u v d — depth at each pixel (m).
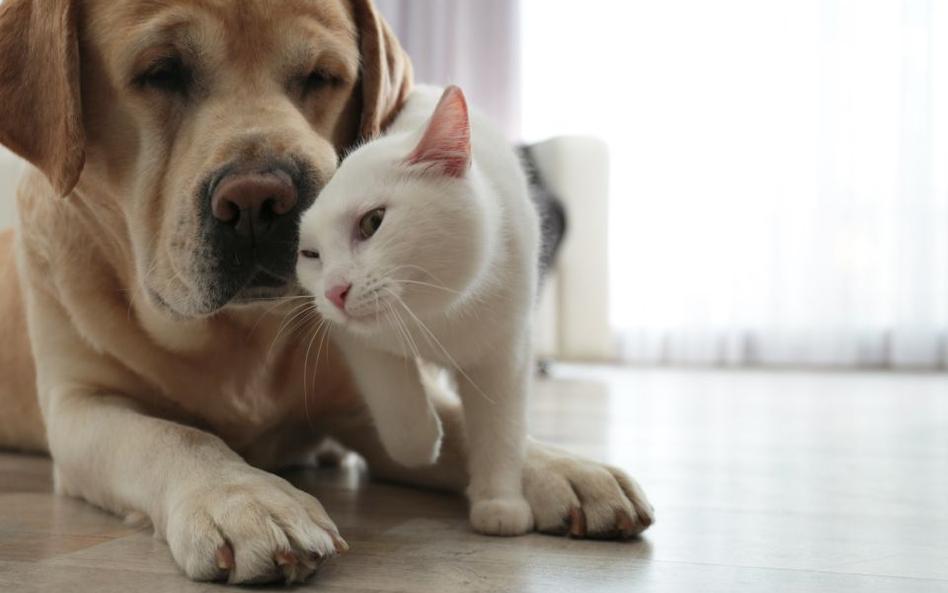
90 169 1.52
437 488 1.58
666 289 5.97
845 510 1.47
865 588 1.04
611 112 6.07
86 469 1.39
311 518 1.08
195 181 1.34
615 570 1.09
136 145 1.47
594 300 5.20
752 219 5.89
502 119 6.17
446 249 1.11
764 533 1.30
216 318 1.50
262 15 1.45
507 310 1.24
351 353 1.29
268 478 1.17
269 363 1.59
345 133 1.63
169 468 1.23
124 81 1.43
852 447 2.25
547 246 2.18
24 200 1.67
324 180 1.34
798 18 5.81
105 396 1.52
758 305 5.89
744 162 5.89
